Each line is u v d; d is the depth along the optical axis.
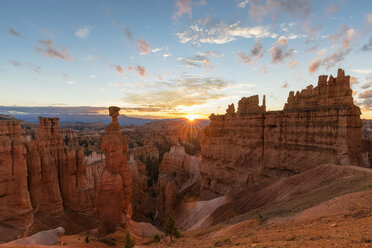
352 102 40.16
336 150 38.16
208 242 17.14
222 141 61.84
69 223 44.12
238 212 41.38
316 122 42.12
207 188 65.38
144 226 44.25
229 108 66.94
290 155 45.62
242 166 55.19
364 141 50.53
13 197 37.16
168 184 66.50
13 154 38.09
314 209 18.89
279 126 48.06
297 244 10.68
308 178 34.91
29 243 17.53
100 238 30.12
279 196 35.69
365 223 12.25
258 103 60.00
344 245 9.31
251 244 12.76
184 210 60.66
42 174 43.66
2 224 35.28
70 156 49.69
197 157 88.25
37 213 41.09
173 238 28.08
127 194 37.16
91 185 54.88
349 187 23.19
